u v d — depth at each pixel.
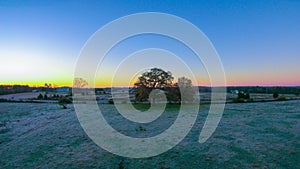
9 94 86.25
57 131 22.53
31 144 17.77
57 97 68.50
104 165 13.10
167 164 13.10
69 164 13.27
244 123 24.75
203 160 13.53
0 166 13.17
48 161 13.81
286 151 14.50
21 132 22.47
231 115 30.89
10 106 49.44
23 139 19.50
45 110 41.44
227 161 13.20
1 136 20.78
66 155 14.91
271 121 25.47
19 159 14.27
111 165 13.10
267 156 13.73
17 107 47.53
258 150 14.94
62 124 26.45
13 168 12.80
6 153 15.55
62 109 41.69
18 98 70.06
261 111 34.12
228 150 15.27
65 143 17.94
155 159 14.02
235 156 14.01
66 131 22.45
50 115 34.69
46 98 68.38
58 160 13.96
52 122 28.14
